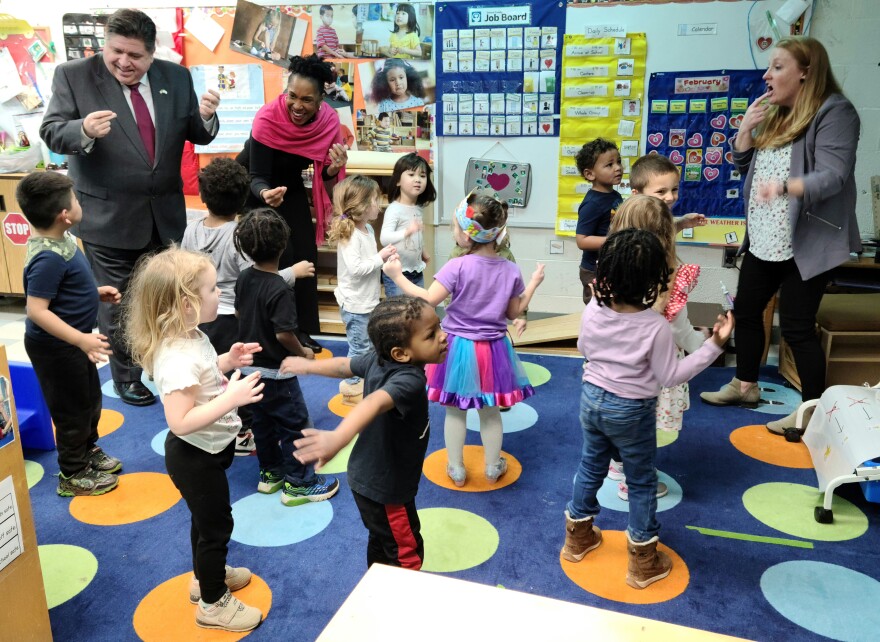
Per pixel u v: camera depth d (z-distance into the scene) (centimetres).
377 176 405
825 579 199
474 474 259
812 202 259
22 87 441
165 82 301
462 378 236
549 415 308
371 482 165
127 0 418
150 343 164
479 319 235
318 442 138
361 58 402
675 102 372
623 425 186
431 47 392
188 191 435
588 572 204
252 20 405
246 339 227
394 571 101
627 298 180
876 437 223
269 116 330
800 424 278
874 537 219
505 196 407
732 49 360
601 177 301
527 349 387
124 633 182
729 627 181
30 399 278
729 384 320
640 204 210
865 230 368
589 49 374
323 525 229
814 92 261
